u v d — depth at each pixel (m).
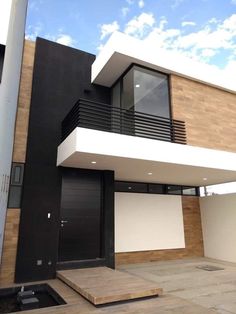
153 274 5.57
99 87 6.79
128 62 6.02
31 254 4.99
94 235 5.70
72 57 6.59
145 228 7.28
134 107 5.85
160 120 5.79
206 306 3.48
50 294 4.37
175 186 8.20
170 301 3.64
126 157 4.88
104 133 4.75
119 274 4.73
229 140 7.01
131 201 7.30
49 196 5.42
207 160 5.87
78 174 5.82
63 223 5.45
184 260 7.37
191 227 8.11
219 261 7.21
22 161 5.41
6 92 2.18
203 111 6.74
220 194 7.80
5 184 2.08
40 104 5.88
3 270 4.75
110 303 3.48
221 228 7.62
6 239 4.91
